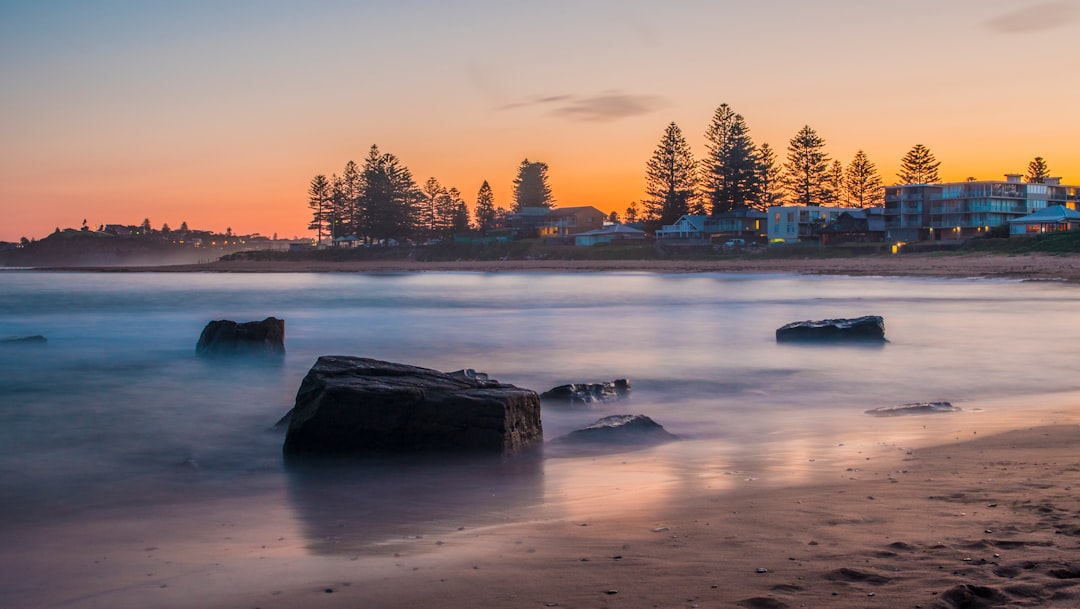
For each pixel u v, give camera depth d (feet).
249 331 85.92
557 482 33.37
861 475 30.45
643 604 16.49
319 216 581.53
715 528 23.07
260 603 18.65
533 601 17.20
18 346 95.14
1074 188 393.09
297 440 40.24
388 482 34.45
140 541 26.18
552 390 55.93
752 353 86.07
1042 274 218.38
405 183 520.42
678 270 337.11
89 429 48.96
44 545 25.84
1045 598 15.21
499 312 154.30
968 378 67.77
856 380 67.21
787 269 303.89
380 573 20.59
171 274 417.69
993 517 22.22
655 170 453.99
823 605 15.75
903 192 376.48
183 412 54.95
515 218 565.94
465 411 38.81
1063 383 64.59
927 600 15.64
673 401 57.62
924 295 176.14
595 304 173.68
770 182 447.42
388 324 130.21
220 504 31.58
